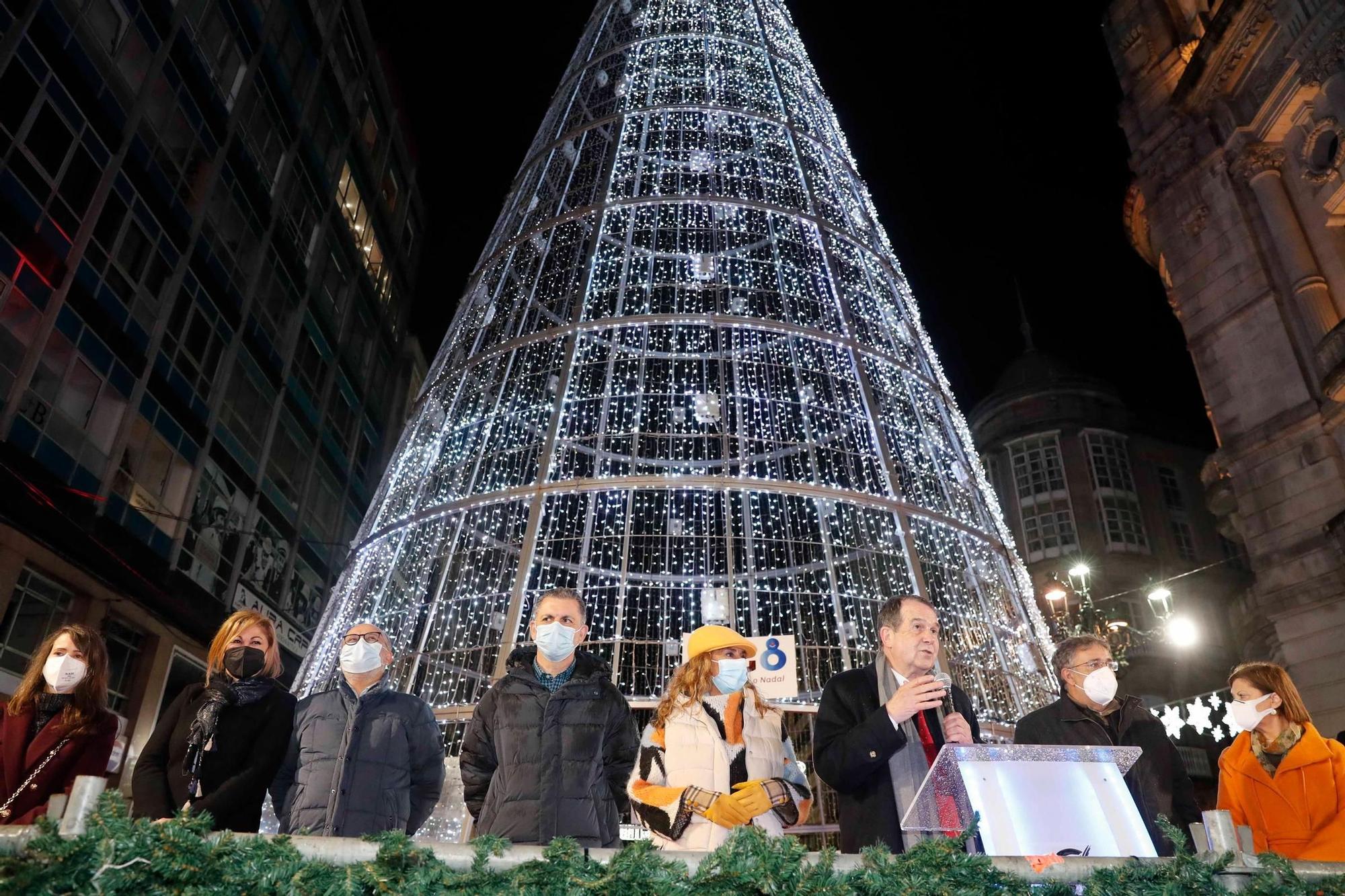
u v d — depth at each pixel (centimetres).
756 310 1128
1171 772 423
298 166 2473
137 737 1669
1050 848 261
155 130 1812
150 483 1753
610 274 1202
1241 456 1703
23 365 1428
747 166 1233
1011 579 1015
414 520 976
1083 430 3316
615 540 1223
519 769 400
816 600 1190
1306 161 1695
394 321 3244
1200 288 1867
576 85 1384
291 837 216
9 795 411
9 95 1422
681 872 212
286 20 2419
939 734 382
